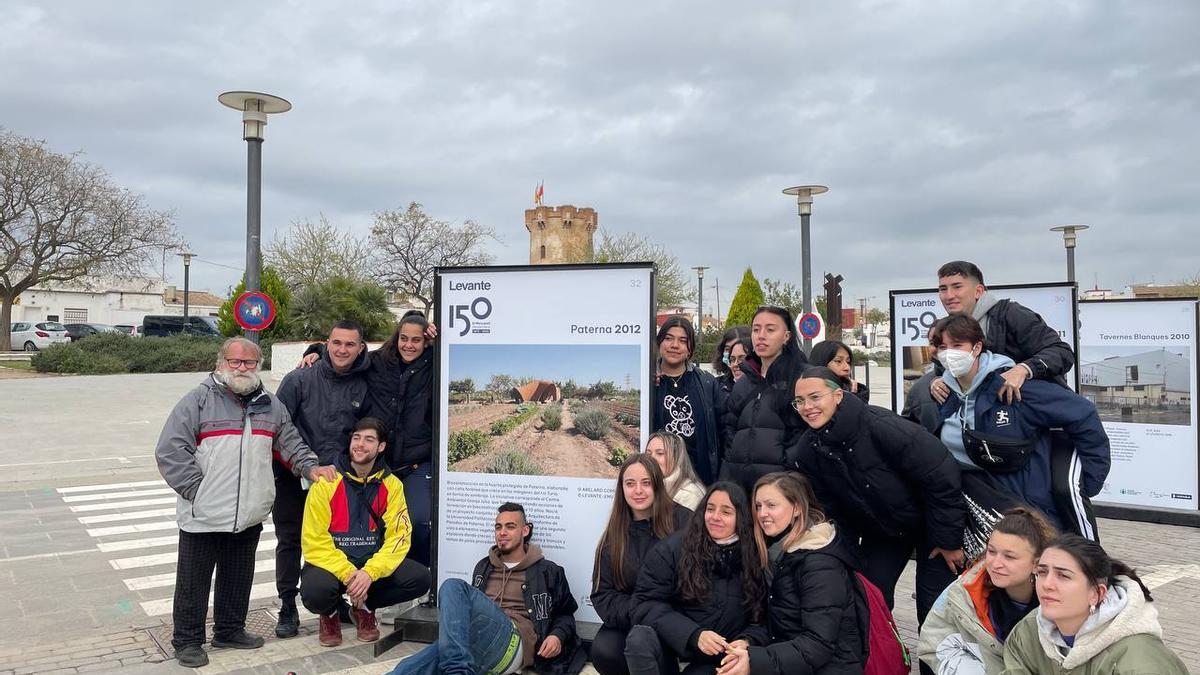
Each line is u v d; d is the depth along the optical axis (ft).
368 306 95.04
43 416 58.90
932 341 14.12
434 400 16.38
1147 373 28.07
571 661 14.75
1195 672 14.97
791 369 15.96
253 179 30.81
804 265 50.90
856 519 14.40
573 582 15.58
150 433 52.06
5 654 15.93
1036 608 10.80
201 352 101.04
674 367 17.25
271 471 15.66
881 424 13.21
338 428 16.96
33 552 24.72
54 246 120.57
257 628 17.60
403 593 16.29
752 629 12.75
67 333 146.82
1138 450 28.25
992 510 13.25
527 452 15.87
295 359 81.35
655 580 13.21
